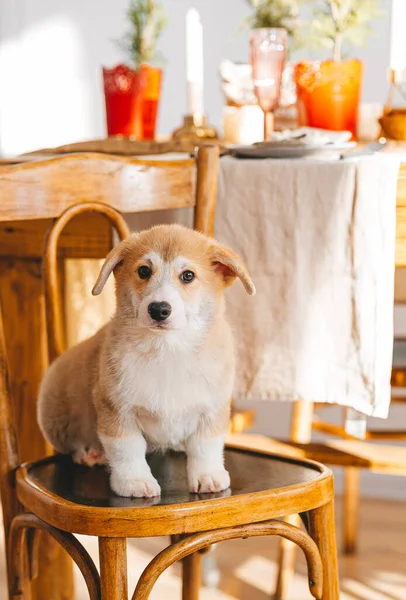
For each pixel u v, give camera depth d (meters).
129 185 1.32
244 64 1.97
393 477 2.56
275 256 1.40
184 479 1.14
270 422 2.63
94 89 2.76
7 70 2.79
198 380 1.08
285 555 1.84
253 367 1.43
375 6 1.95
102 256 1.56
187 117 1.97
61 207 1.26
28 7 2.76
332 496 1.12
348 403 1.38
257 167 1.40
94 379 1.16
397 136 1.71
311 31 1.99
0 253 1.65
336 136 1.58
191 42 1.99
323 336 1.39
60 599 1.69
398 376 1.71
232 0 2.58
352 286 1.37
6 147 2.82
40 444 1.71
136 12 2.21
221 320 1.12
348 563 2.05
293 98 2.04
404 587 1.92
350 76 1.85
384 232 1.34
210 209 1.39
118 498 1.05
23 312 1.67
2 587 1.93
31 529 1.23
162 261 1.07
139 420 1.10
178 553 0.99
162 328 1.02
